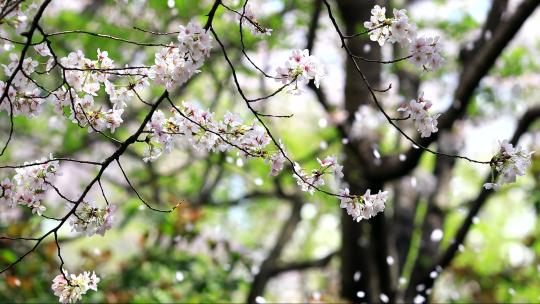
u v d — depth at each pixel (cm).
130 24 607
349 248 649
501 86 757
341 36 241
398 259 688
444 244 818
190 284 648
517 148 240
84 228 262
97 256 618
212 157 755
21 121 757
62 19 606
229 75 742
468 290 779
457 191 699
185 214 641
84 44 616
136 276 625
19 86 255
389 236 655
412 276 654
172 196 663
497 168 241
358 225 639
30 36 231
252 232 1302
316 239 1357
